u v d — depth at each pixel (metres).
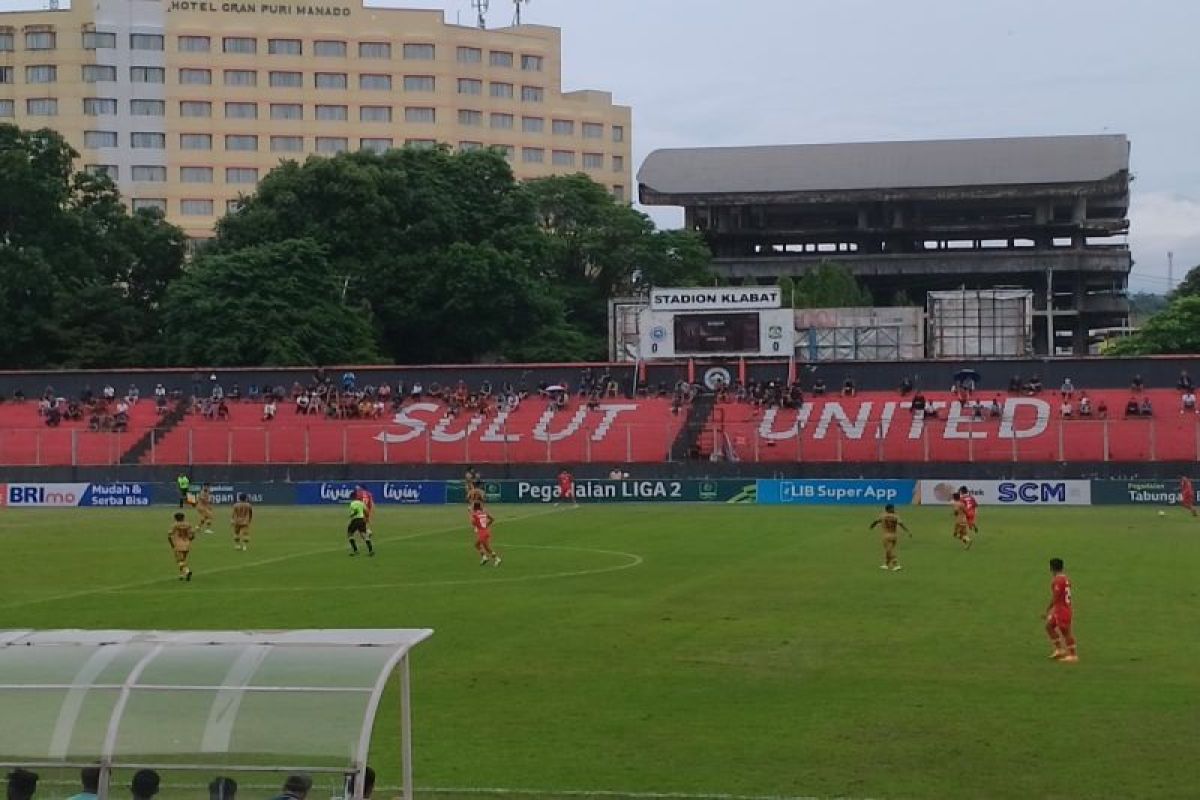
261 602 45.97
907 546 62.62
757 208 185.62
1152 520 77.62
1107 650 35.59
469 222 146.75
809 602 44.59
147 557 60.97
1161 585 48.03
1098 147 180.62
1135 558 57.03
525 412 108.69
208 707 18.48
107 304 132.25
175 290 126.75
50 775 18.75
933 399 106.88
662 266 163.62
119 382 114.94
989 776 24.25
